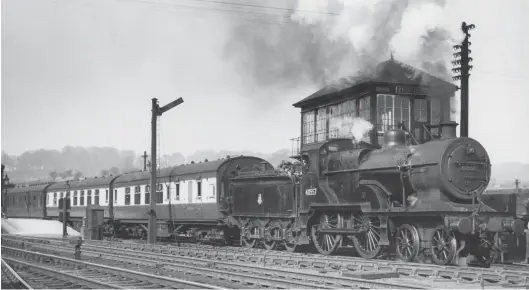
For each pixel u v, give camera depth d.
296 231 20.56
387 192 17.03
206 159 28.33
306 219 20.00
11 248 21.53
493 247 15.22
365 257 17.47
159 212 30.22
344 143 20.25
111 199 34.72
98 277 13.86
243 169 26.08
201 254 20.27
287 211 21.31
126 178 33.66
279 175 21.78
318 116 26.42
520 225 15.15
